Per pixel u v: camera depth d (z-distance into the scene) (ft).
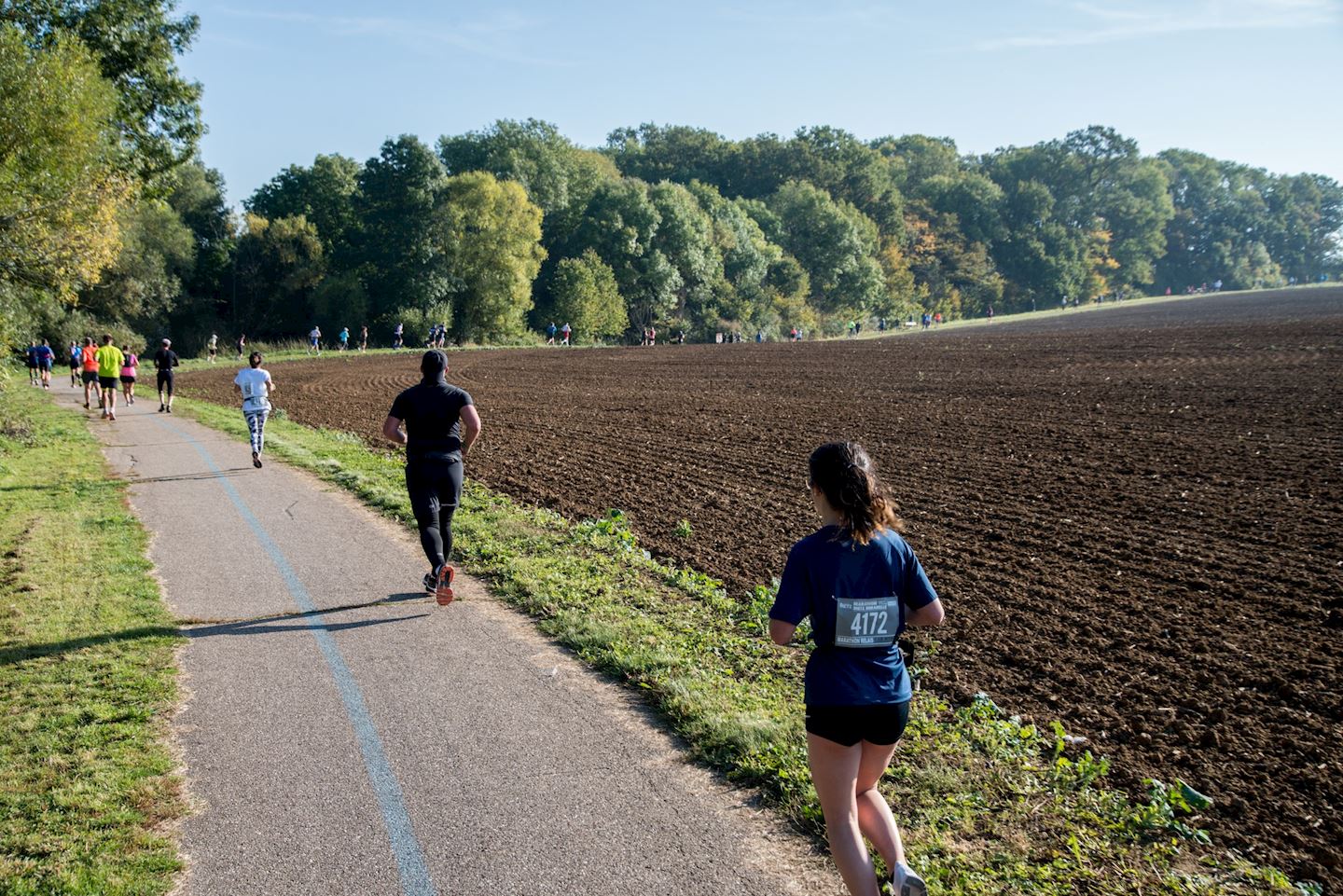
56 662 22.29
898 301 383.24
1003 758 17.94
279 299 247.50
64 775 16.94
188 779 17.07
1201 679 22.71
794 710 19.75
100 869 14.12
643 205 292.61
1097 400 76.59
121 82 87.25
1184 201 593.83
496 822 15.64
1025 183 476.54
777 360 145.79
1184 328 166.30
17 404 67.21
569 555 32.50
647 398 95.09
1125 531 36.81
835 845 12.27
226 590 28.30
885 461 54.24
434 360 26.94
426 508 26.61
